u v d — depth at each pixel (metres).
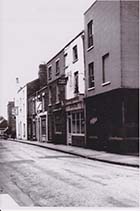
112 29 19.19
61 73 29.97
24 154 20.56
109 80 19.89
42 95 37.97
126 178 10.33
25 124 48.34
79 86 25.02
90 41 23.25
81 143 24.98
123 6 18.17
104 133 20.56
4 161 16.30
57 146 27.23
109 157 16.66
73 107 26.33
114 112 18.84
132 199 7.49
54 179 10.51
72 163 15.01
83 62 24.34
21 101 52.12
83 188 8.87
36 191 8.70
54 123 32.56
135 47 18.23
